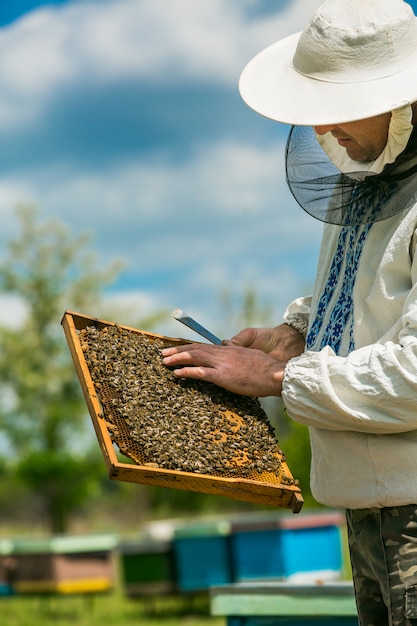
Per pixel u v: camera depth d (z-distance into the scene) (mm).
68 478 21266
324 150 2773
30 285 25250
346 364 2486
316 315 2953
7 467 26609
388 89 2467
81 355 2850
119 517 27281
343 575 8398
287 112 2578
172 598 11445
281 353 3234
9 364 24406
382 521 2523
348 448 2570
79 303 25812
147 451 2621
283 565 8234
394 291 2545
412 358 2359
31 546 10703
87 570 10789
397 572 2475
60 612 10484
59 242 25719
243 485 2607
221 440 2758
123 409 2711
